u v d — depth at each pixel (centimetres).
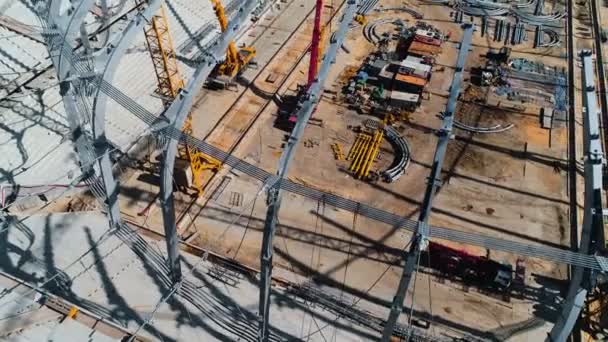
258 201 3931
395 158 4297
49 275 3111
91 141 3192
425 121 4638
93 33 4541
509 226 3806
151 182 4006
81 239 3381
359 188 4047
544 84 5069
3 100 3909
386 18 5959
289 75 5088
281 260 3531
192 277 3256
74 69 2731
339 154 4297
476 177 4159
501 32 5762
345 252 3606
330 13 5988
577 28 5903
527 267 3531
